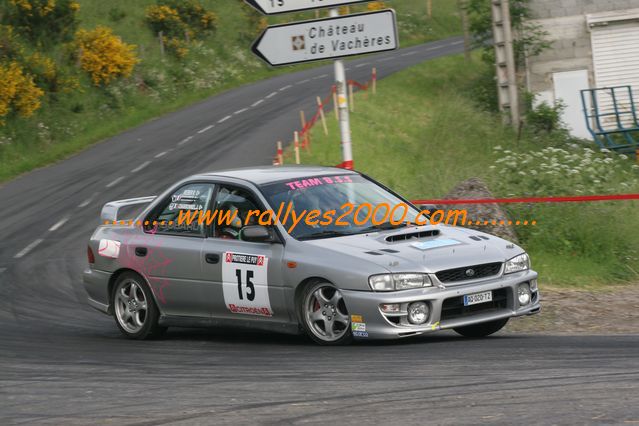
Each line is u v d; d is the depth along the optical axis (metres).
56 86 64.75
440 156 46.94
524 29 64.50
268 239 13.76
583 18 64.12
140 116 68.06
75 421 9.41
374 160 44.41
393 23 15.71
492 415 8.59
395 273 12.58
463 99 64.25
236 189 14.66
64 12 70.31
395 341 13.52
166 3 90.62
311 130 49.38
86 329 17.42
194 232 14.95
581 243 22.84
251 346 14.05
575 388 9.51
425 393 9.63
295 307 13.46
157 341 15.39
